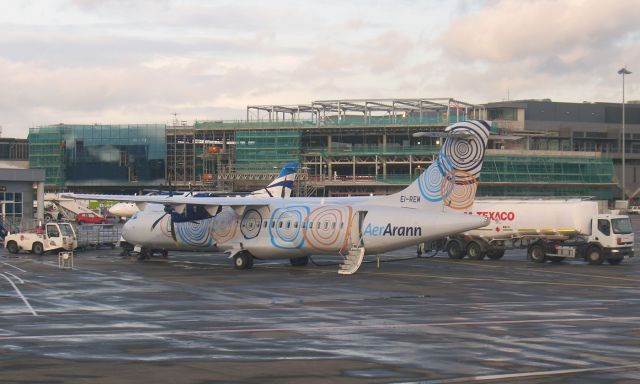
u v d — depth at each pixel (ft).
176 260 194.80
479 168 161.99
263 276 154.71
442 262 191.83
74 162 562.66
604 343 80.64
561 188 557.74
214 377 64.64
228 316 99.76
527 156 544.21
